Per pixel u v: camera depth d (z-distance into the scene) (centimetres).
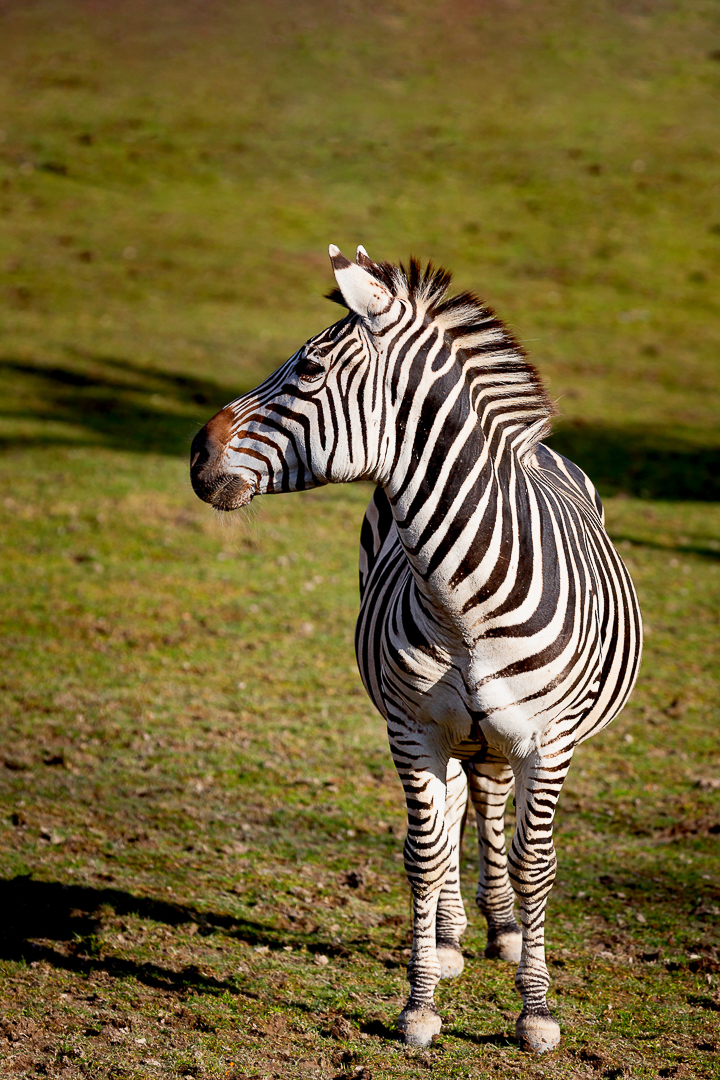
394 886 1522
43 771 1848
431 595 1020
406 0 11844
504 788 1280
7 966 1235
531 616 1018
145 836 1625
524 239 7281
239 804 1777
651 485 4200
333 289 1007
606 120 9288
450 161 8506
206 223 7188
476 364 1035
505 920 1337
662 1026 1166
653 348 5856
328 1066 1060
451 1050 1099
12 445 4138
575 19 11388
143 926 1352
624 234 7431
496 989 1251
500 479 1030
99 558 3150
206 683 2353
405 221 7438
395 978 1260
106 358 5191
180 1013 1149
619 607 1184
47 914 1362
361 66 10319
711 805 1833
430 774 1086
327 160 8425
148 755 1956
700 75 10138
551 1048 1095
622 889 1532
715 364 5709
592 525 1220
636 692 2406
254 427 1019
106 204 7388
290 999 1198
